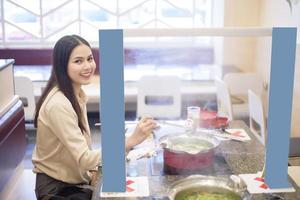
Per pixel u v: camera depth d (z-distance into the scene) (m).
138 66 4.25
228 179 1.55
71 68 1.89
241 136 2.11
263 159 1.80
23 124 3.04
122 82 1.36
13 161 2.75
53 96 1.90
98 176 1.70
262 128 2.64
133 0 4.47
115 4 4.47
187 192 1.47
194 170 1.65
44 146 1.96
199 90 3.86
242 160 1.79
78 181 1.98
